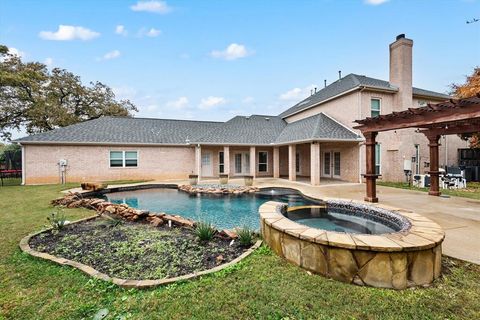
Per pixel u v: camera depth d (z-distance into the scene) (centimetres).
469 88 1566
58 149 1739
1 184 1662
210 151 2164
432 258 356
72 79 2783
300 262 402
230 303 304
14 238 556
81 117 2997
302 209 721
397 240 367
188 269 407
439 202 908
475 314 284
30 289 343
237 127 2148
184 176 2067
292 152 1734
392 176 1683
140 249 499
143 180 1911
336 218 716
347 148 1688
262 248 486
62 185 1559
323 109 1959
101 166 1841
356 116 1612
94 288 344
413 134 1705
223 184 1602
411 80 1652
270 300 310
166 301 310
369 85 1579
